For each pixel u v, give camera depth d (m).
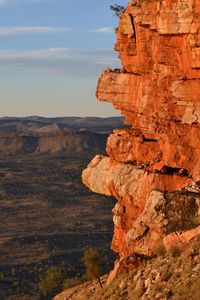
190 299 32.84
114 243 59.00
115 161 60.53
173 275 36.28
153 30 54.56
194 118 51.06
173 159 52.84
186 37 51.09
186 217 46.84
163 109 54.31
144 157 57.53
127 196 56.38
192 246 38.16
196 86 51.12
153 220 47.69
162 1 51.91
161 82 54.41
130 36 57.59
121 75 60.00
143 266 41.78
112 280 45.41
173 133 52.69
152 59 55.75
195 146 51.41
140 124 58.28
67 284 103.25
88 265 59.38
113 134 61.41
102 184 61.53
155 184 53.66
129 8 57.44
